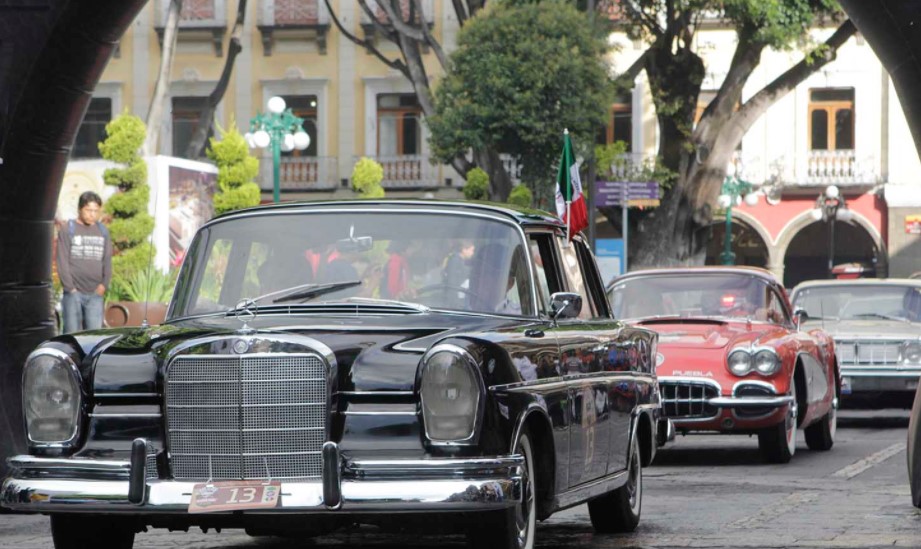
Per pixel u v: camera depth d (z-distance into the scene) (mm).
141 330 16312
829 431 35344
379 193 94438
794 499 24500
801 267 118688
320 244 17562
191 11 110875
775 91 81562
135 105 110625
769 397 30812
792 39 77312
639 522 21641
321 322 15867
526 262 17531
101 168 63594
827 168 112812
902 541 19422
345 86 111875
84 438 15453
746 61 80688
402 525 15297
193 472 15102
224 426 14984
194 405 15070
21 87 23469
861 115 112500
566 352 17375
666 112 81125
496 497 14477
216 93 95938
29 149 23625
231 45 96125
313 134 112562
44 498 15195
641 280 34750
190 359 15094
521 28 77938
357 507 14508
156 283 51750
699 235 83375
